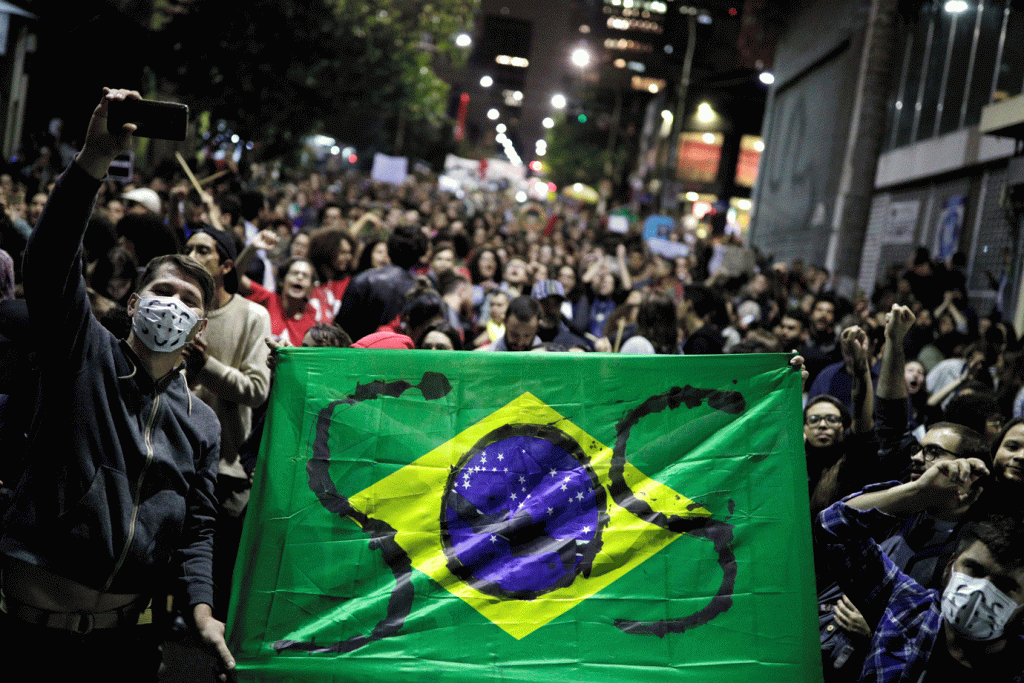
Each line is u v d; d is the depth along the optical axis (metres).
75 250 3.07
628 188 89.75
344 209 19.64
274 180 36.28
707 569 3.87
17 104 21.58
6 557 3.05
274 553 3.81
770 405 4.03
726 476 3.96
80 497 3.06
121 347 3.25
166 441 3.25
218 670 3.38
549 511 3.91
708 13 89.19
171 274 3.32
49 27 19.64
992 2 22.92
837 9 35.50
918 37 27.83
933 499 3.37
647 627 3.81
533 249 18.45
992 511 3.25
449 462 3.93
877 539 3.93
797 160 39.75
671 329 8.52
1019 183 18.94
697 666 3.78
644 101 103.88
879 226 28.94
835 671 4.07
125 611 3.20
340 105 23.75
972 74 23.59
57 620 3.08
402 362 3.99
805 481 3.96
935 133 25.52
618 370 4.05
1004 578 3.12
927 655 3.30
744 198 70.06
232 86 20.36
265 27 20.11
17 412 3.51
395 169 29.41
